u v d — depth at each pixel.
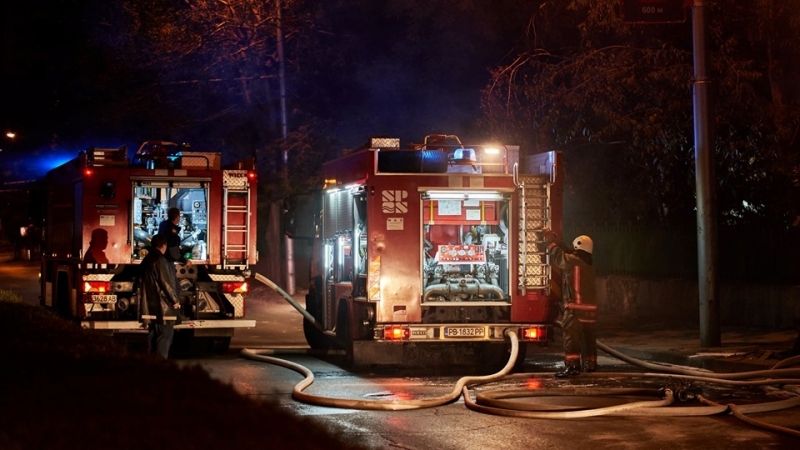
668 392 10.47
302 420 8.05
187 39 26.09
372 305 12.90
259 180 27.70
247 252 15.75
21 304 16.97
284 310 24.47
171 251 14.73
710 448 8.45
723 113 18.11
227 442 6.74
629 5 14.09
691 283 19.31
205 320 15.23
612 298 21.83
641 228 21.34
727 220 19.92
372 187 12.88
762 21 18.30
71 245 15.99
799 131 19.05
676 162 19.06
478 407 10.16
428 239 13.34
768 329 16.98
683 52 18.77
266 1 26.28
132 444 6.46
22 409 7.29
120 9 26.41
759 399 10.95
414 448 8.47
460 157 13.73
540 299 13.07
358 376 13.07
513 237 13.03
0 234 72.06
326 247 15.11
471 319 13.12
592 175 21.77
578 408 9.98
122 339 17.41
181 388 8.63
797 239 17.08
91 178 15.16
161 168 15.73
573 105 19.39
